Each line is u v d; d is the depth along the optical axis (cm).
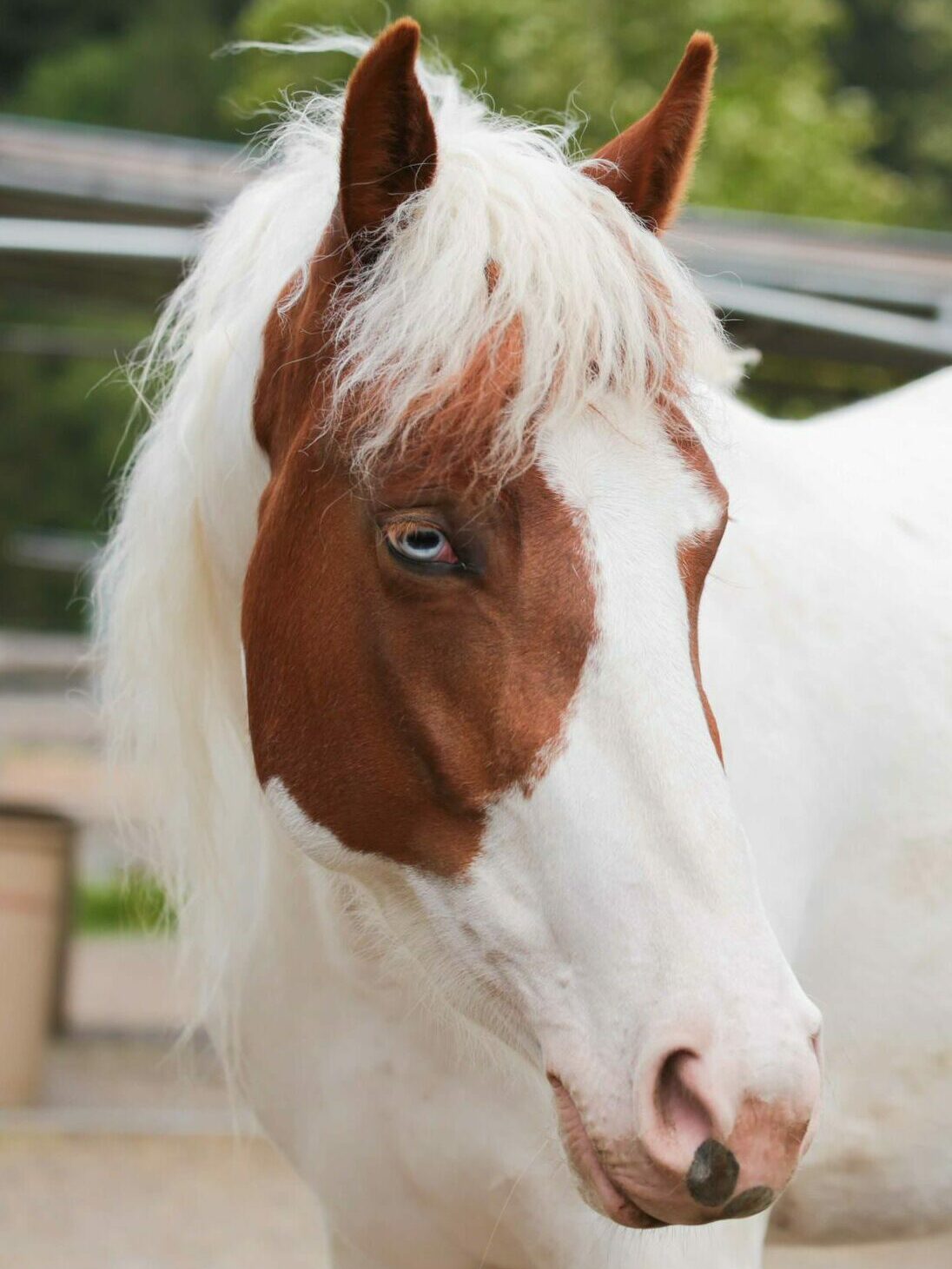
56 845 550
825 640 191
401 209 155
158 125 2408
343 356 153
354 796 155
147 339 226
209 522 188
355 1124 186
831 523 201
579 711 140
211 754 199
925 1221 209
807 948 192
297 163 191
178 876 210
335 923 179
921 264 580
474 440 142
